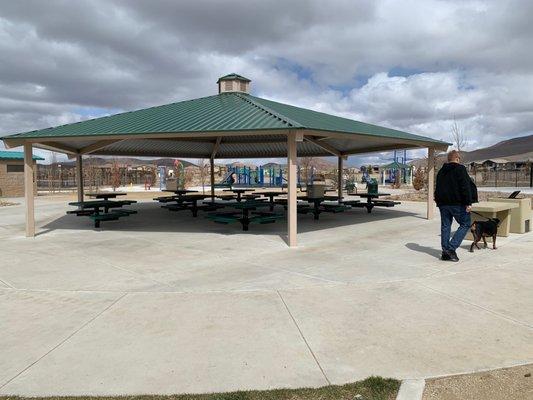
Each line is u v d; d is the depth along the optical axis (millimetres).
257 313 4941
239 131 9102
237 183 47156
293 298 5477
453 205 7445
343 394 3199
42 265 7539
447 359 3750
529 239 9703
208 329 4480
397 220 13844
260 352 3926
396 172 52062
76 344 4125
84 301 5445
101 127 10992
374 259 7785
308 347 4020
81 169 16078
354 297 5492
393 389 3260
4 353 3939
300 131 8922
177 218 15109
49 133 10742
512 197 11273
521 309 4996
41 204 21453
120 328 4527
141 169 64500
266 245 9391
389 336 4254
